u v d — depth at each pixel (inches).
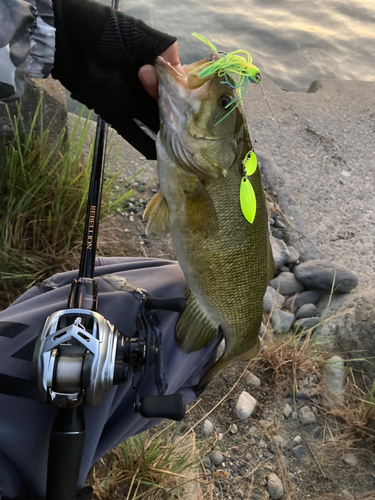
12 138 34.0
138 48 15.3
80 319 12.1
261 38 81.8
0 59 13.0
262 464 25.1
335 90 62.6
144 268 19.5
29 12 13.4
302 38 82.4
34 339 13.7
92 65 15.6
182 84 15.0
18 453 13.1
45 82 36.4
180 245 16.5
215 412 27.1
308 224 41.1
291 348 30.1
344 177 47.7
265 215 17.8
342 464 25.5
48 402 11.8
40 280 30.9
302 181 46.3
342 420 27.7
